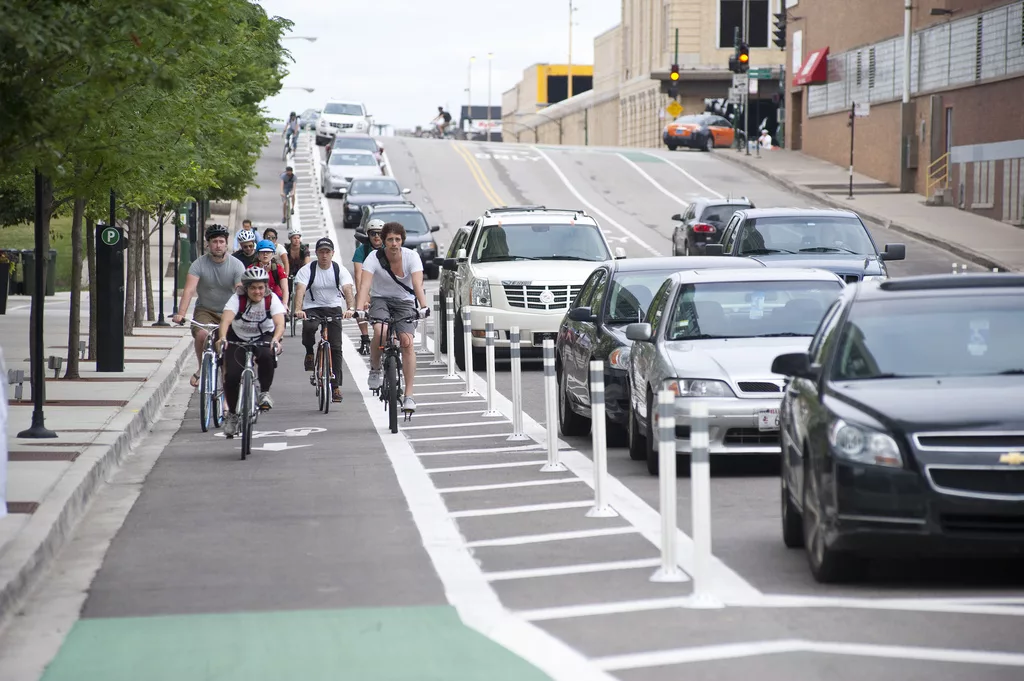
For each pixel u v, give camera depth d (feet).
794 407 98.02
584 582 90.38
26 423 162.71
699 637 76.02
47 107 114.93
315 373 197.98
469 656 73.41
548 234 258.78
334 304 195.31
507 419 182.91
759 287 144.66
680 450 130.62
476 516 115.03
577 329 165.37
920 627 77.41
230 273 173.58
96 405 182.29
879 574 91.61
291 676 70.49
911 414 86.02
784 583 89.10
